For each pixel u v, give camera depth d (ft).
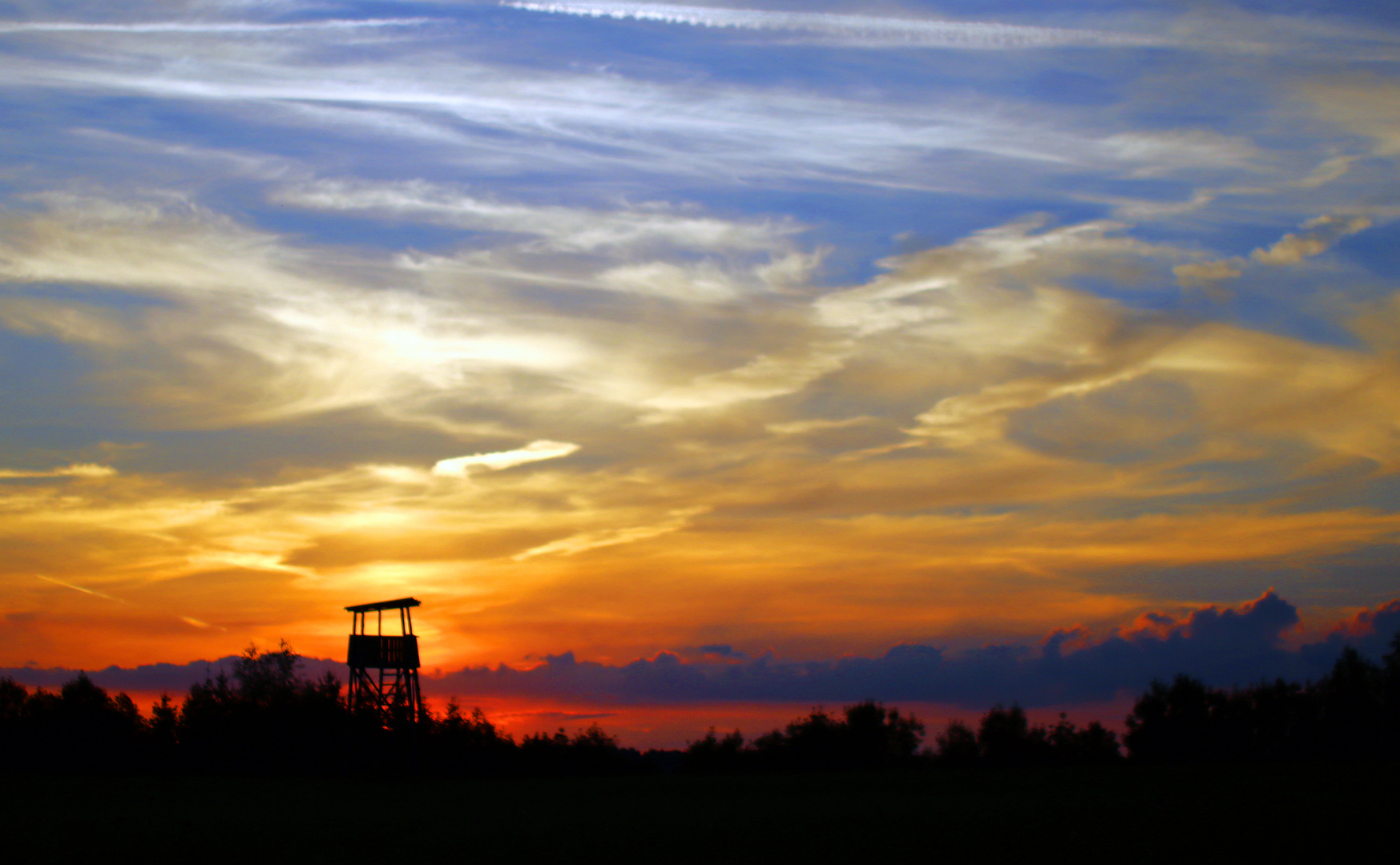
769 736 330.75
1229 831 135.74
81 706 301.02
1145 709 333.42
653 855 122.42
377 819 159.43
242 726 298.97
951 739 332.39
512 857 121.60
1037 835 134.82
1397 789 187.21
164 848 128.77
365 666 260.21
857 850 125.08
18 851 126.62
